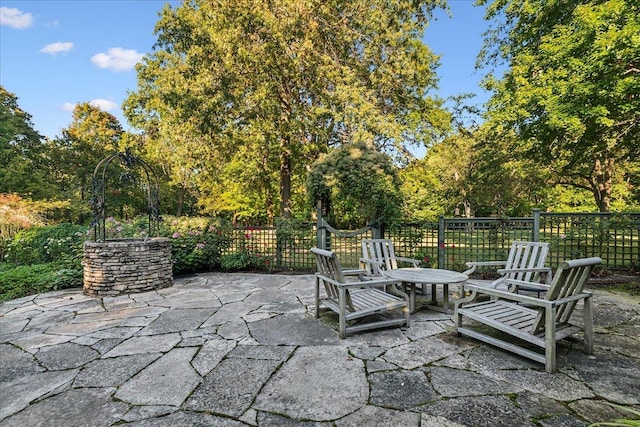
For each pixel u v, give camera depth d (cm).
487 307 343
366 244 530
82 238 730
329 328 364
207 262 769
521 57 859
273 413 207
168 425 195
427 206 1833
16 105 1825
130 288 545
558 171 1241
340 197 679
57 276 601
